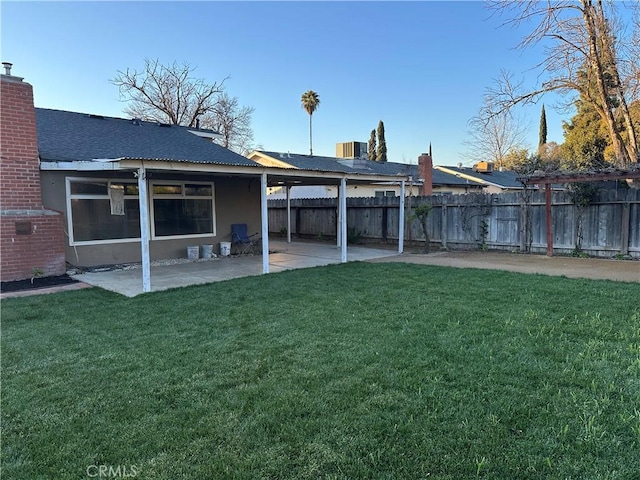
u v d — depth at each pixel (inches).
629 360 131.8
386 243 541.6
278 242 574.2
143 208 252.5
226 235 460.8
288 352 146.2
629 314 180.9
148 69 1031.0
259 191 494.6
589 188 364.5
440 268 321.1
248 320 187.2
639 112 482.9
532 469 81.4
